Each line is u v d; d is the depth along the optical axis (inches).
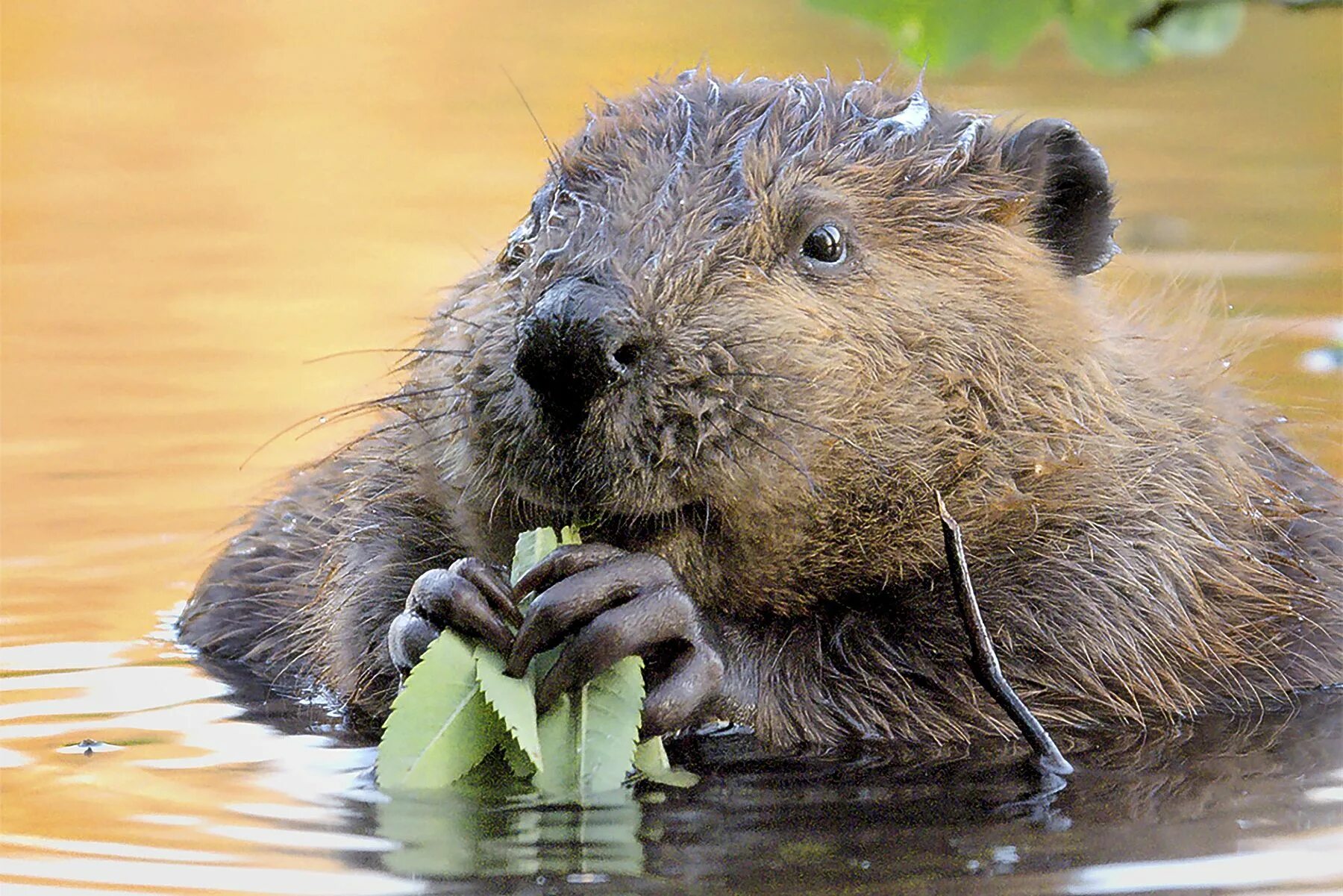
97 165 890.7
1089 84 909.8
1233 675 381.1
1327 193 738.2
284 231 780.6
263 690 395.2
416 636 326.6
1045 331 366.9
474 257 458.6
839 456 337.4
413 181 829.2
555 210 347.3
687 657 323.0
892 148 369.7
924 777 328.8
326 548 417.7
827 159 361.1
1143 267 636.1
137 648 424.2
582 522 323.6
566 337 304.5
